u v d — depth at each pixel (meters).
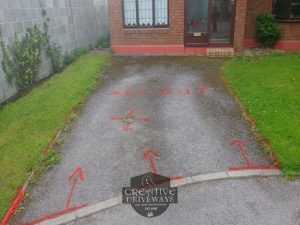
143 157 6.16
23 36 9.66
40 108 8.17
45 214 4.83
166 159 6.09
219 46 13.80
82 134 7.05
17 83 9.38
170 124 7.44
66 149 6.48
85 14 15.02
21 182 5.41
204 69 11.65
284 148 6.14
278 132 6.73
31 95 9.08
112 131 7.17
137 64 12.58
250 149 6.34
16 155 6.10
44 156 6.14
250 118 7.56
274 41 14.36
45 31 11.01
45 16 11.02
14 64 9.20
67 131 7.18
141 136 6.93
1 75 8.62
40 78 10.72
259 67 11.38
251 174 5.61
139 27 13.90
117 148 6.48
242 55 13.38
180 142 6.66
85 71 11.41
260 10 14.31
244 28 14.04
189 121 7.57
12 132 6.96
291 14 13.97
